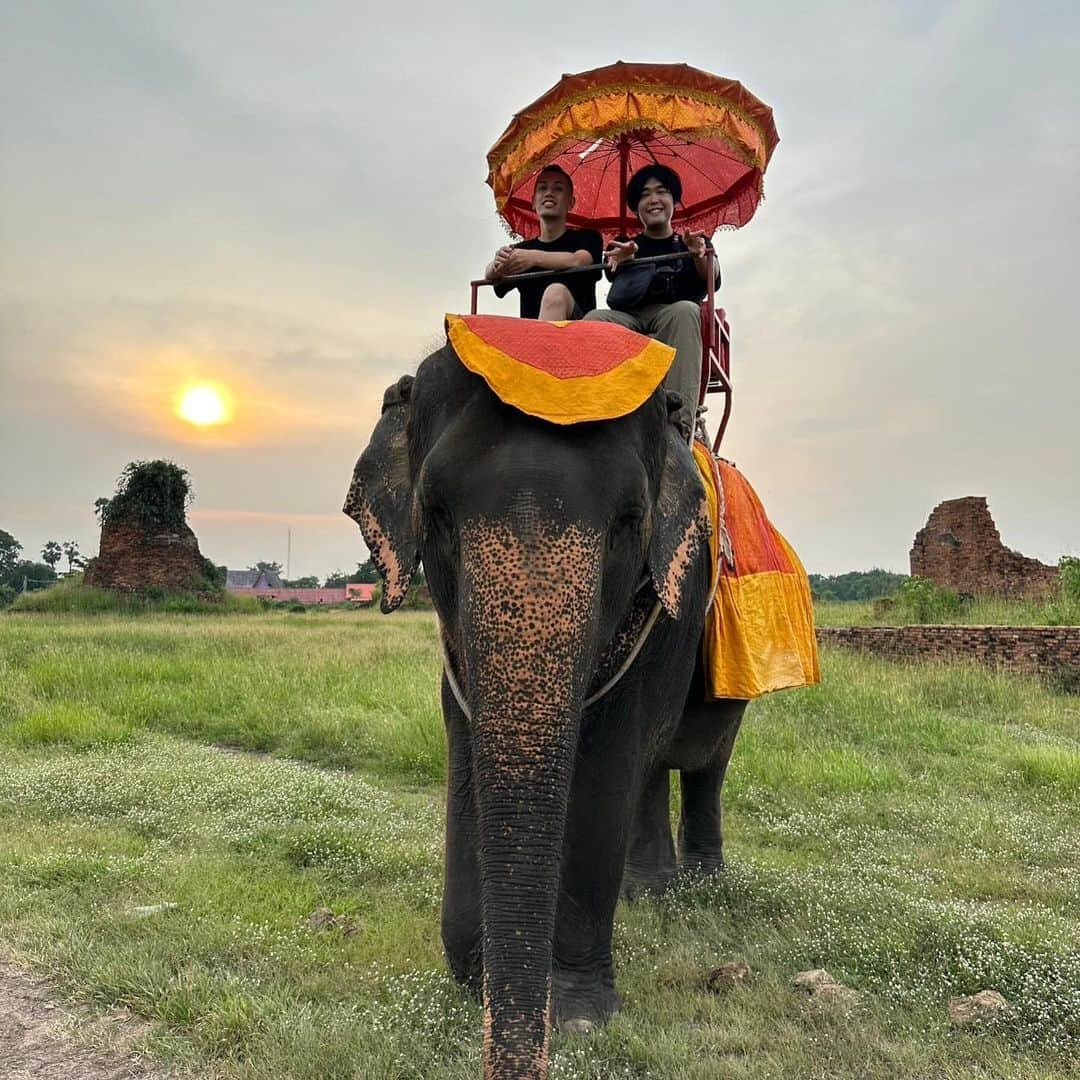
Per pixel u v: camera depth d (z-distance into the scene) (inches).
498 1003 85.0
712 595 157.3
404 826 239.1
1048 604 901.8
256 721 396.8
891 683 510.6
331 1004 136.8
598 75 162.6
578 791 131.7
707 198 217.8
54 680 470.3
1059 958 153.4
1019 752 350.9
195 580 1573.6
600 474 102.9
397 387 131.6
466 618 96.3
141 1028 128.9
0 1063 119.4
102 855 204.4
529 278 167.8
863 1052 125.0
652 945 163.0
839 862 224.5
